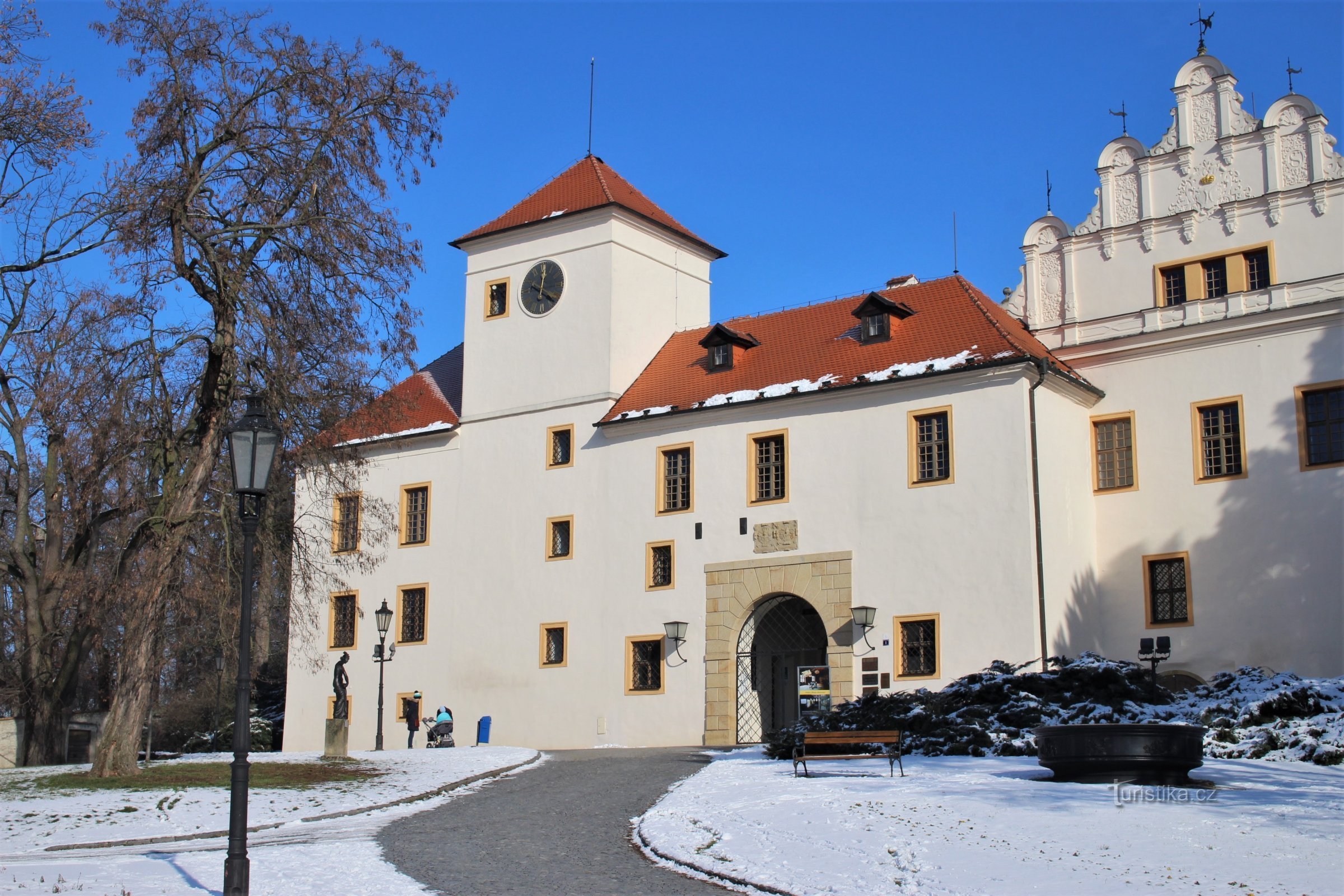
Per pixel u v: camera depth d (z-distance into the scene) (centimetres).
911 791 1845
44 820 1973
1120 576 3294
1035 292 3534
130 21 2558
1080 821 1523
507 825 1864
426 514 4153
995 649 3058
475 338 4159
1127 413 3344
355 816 2042
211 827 1908
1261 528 3112
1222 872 1249
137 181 2525
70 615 3456
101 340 2689
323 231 2602
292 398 2605
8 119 2731
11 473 3653
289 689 4338
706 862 1487
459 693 3944
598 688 3662
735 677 3434
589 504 3794
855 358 3459
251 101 2603
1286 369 3127
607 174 4188
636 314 3959
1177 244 3334
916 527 3216
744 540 3472
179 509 2539
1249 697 2394
